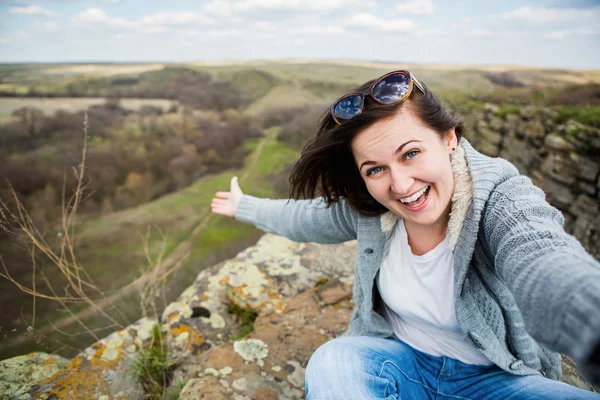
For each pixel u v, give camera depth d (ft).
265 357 6.73
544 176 29.68
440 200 3.79
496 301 4.02
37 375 7.07
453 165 3.96
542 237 2.92
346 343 4.37
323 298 8.68
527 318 2.55
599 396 3.55
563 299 2.30
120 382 7.22
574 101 35.65
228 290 9.53
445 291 4.20
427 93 3.76
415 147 3.59
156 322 8.80
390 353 4.47
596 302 2.11
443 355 4.65
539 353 4.44
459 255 3.85
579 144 27.25
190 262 49.57
